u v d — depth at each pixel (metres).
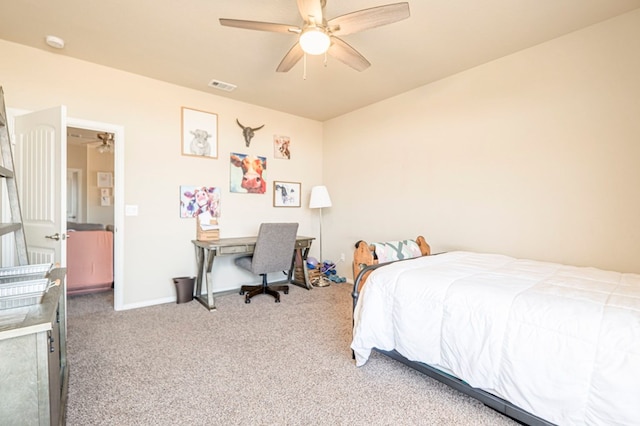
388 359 2.27
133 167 3.37
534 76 2.74
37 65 2.84
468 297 1.64
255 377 2.02
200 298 3.67
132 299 3.38
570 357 1.28
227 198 4.09
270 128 4.50
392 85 3.60
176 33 2.56
